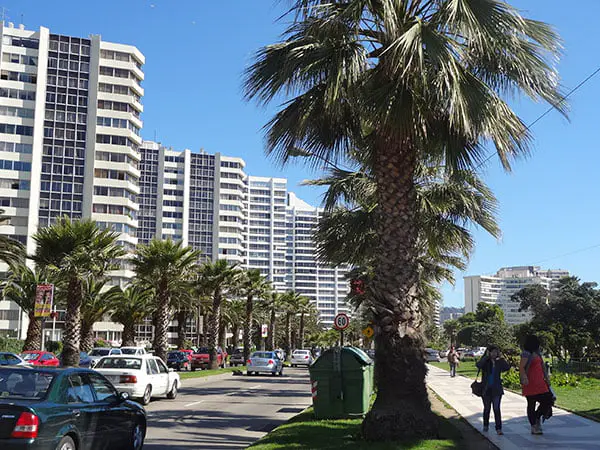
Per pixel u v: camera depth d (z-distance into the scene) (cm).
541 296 9369
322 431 1146
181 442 1202
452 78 947
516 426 1266
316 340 13962
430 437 1012
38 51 9094
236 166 14412
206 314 6494
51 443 754
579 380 2620
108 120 9469
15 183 8781
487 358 1189
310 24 1054
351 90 1040
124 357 2002
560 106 1069
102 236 3212
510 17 959
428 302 2406
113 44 9612
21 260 3138
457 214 1770
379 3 1051
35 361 3331
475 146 1140
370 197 1805
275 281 18988
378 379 1042
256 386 3031
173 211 13450
